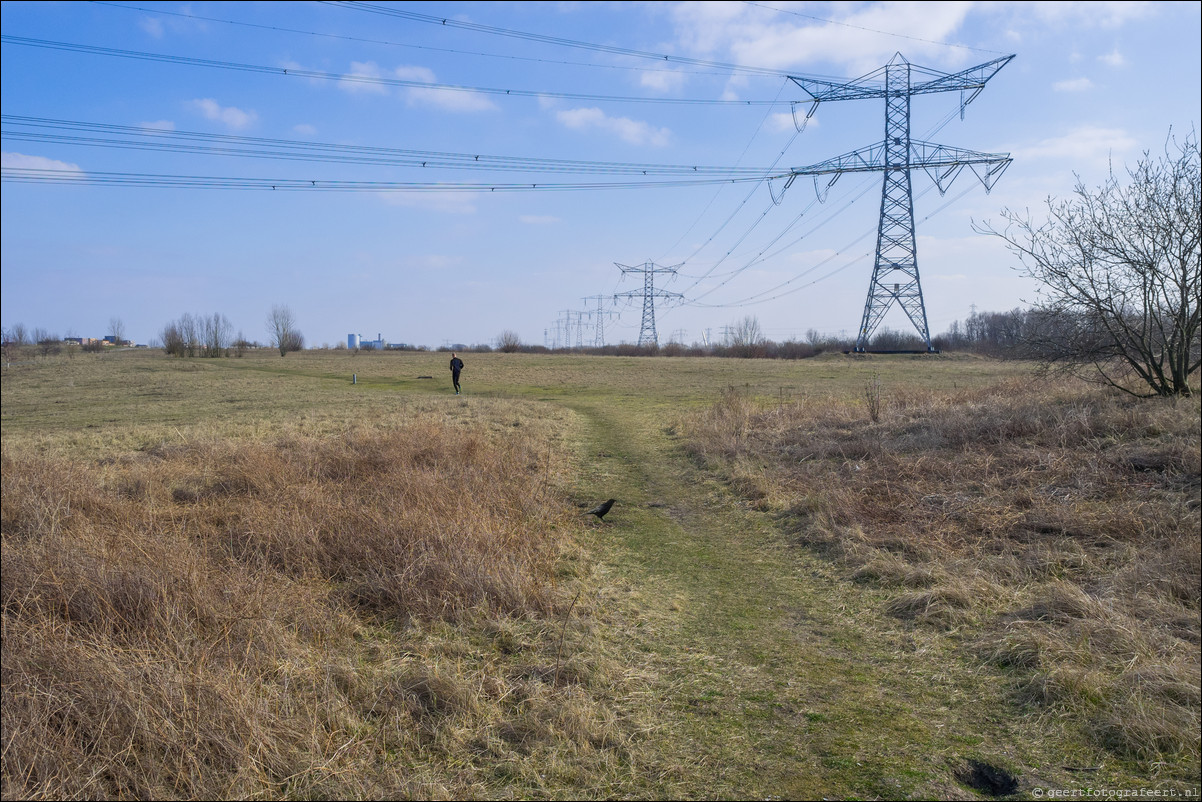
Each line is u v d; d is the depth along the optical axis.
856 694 4.79
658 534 9.22
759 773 3.87
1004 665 5.10
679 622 6.13
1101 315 12.92
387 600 6.42
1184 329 12.48
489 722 4.36
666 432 18.56
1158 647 4.98
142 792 3.61
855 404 18.70
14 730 3.77
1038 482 9.32
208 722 3.93
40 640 4.77
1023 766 3.91
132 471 12.15
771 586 7.13
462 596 6.21
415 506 8.42
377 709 4.51
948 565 7.02
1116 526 7.44
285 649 5.10
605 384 36.97
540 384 38.12
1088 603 5.64
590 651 5.33
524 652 5.38
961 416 13.41
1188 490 8.12
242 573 6.39
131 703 4.04
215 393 35.84
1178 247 12.28
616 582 7.16
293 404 28.41
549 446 15.69
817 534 8.44
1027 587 6.42
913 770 3.88
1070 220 13.18
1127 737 4.03
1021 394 15.55
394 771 3.81
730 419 16.69
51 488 9.84
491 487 9.63
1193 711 4.18
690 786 3.75
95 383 43.97
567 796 3.67
